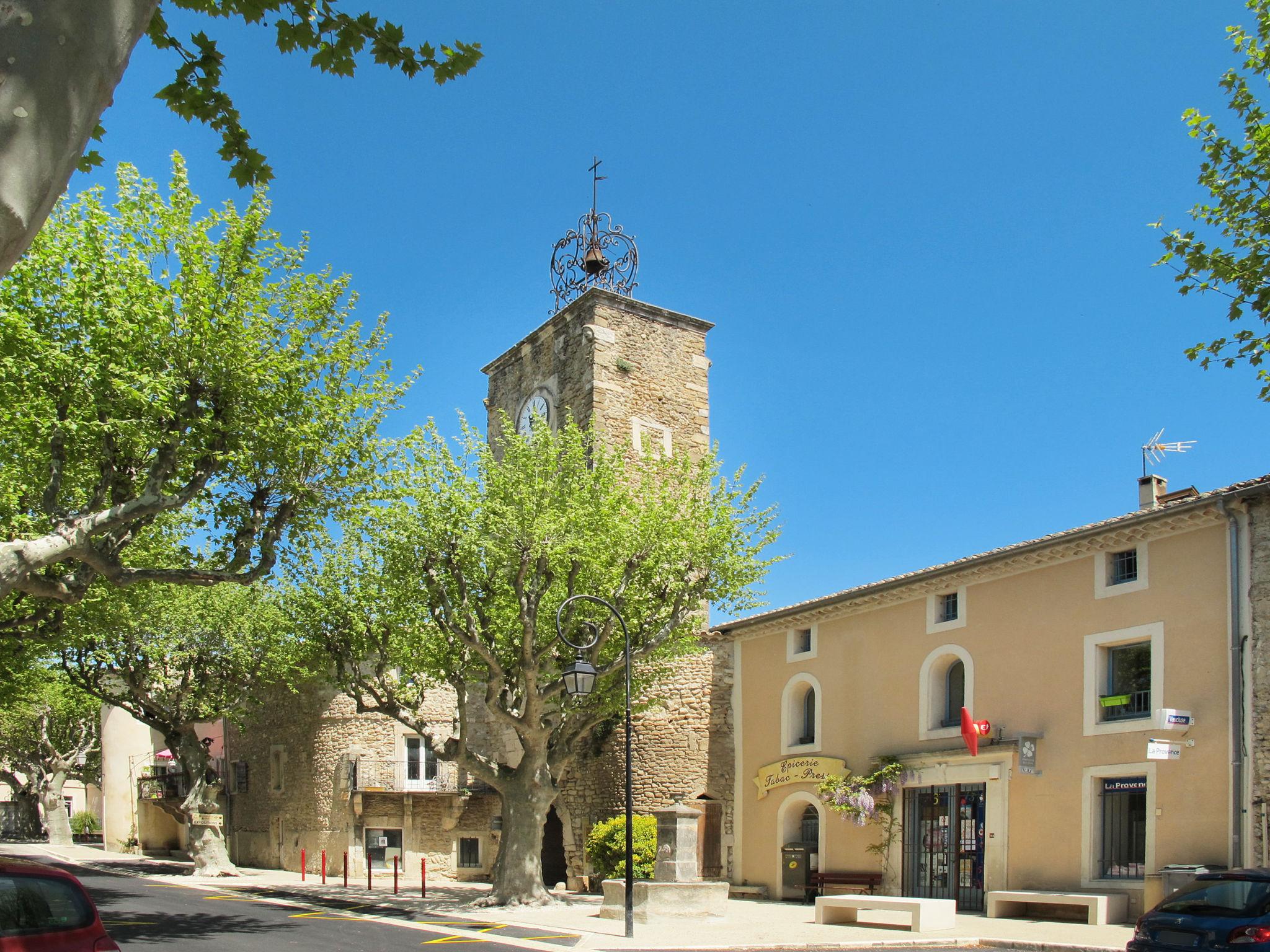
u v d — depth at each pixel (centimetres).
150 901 2205
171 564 2361
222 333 1556
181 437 1519
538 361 3341
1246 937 1039
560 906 2120
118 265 1592
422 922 1870
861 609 2294
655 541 2147
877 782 2134
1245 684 1573
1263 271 1120
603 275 3319
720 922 1823
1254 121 1141
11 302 1602
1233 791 1554
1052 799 1828
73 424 1502
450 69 754
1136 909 1653
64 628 2130
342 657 2353
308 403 1677
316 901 2306
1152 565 1750
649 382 3144
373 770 3288
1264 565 1580
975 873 1952
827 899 1797
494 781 2194
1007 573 1994
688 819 1928
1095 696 1797
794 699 2439
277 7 723
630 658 1930
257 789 3766
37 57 350
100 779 5178
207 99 749
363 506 1798
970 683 2028
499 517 2064
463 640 2075
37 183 353
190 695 3288
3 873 833
